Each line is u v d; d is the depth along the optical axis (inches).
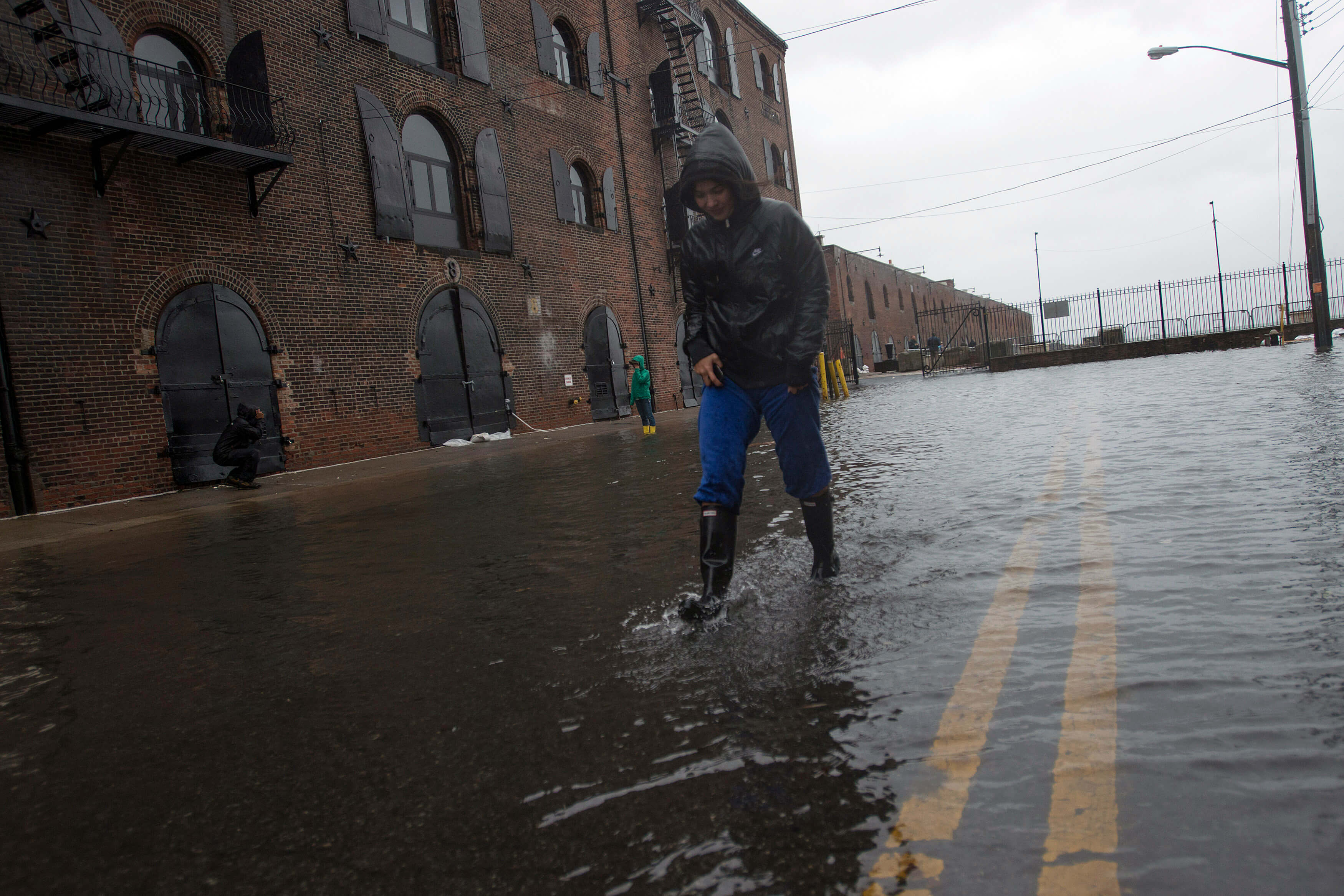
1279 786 55.1
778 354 112.4
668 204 938.7
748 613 107.0
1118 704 69.6
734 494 111.7
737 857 53.6
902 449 298.7
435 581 153.1
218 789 72.0
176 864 59.9
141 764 79.3
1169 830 51.4
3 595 184.2
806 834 55.4
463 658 102.7
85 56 400.2
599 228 827.4
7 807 71.9
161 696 100.3
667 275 947.3
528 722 79.5
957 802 57.2
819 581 119.9
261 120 476.4
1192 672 74.5
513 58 719.7
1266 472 167.9
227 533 262.4
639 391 580.7
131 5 427.5
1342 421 227.6
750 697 79.7
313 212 516.7
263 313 481.4
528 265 714.8
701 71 1082.7
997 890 47.4
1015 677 77.6
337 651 112.2
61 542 279.1
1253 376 466.3
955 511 165.8
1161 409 331.9
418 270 594.9
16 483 369.4
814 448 116.4
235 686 101.3
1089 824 52.8
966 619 95.8
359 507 299.0
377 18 572.7
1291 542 114.5
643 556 154.3
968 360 1603.1
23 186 379.2
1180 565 109.4
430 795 66.8
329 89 534.0
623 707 80.7
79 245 398.0
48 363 383.9
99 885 57.7
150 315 424.2
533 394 712.4
